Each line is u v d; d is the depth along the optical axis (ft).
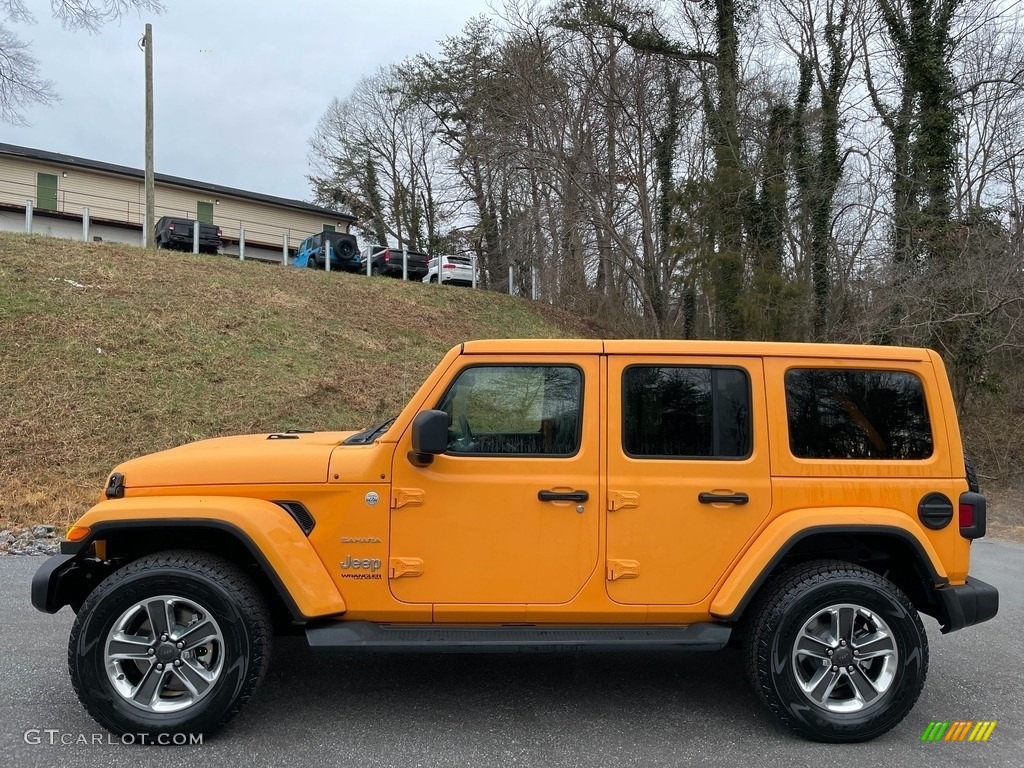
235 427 34.12
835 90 57.00
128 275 48.98
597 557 10.92
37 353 35.60
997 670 13.71
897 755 10.28
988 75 51.93
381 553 10.77
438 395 11.06
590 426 11.09
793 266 57.98
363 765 9.71
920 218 45.16
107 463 29.12
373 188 143.13
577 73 66.59
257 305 50.39
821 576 10.78
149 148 71.31
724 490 11.05
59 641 14.05
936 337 42.22
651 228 68.85
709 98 62.85
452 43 113.09
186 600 10.21
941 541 11.28
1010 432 41.34
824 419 11.44
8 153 96.58
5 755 9.81
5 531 23.26
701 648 10.69
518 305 74.90
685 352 11.35
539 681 12.75
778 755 10.21
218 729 10.52
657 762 9.94
